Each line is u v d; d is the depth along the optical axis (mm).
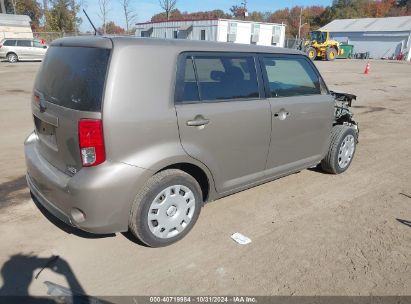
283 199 4293
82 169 2783
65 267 2943
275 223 3732
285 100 3945
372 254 3262
